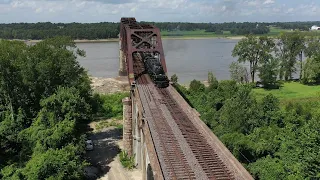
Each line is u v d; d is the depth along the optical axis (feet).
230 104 181.27
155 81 166.09
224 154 99.19
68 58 186.39
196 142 108.47
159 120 124.06
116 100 276.00
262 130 156.46
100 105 261.24
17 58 185.57
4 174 137.08
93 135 212.64
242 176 87.76
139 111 134.00
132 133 170.19
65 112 165.89
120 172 160.45
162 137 110.52
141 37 182.50
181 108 138.00
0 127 172.35
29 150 156.46
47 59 181.88
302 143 127.54
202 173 90.94
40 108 188.96
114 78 374.84
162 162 95.76
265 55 359.25
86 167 165.07
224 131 167.94
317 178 117.60
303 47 390.42
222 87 243.81
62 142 150.41
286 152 132.87
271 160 133.49
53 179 127.54
